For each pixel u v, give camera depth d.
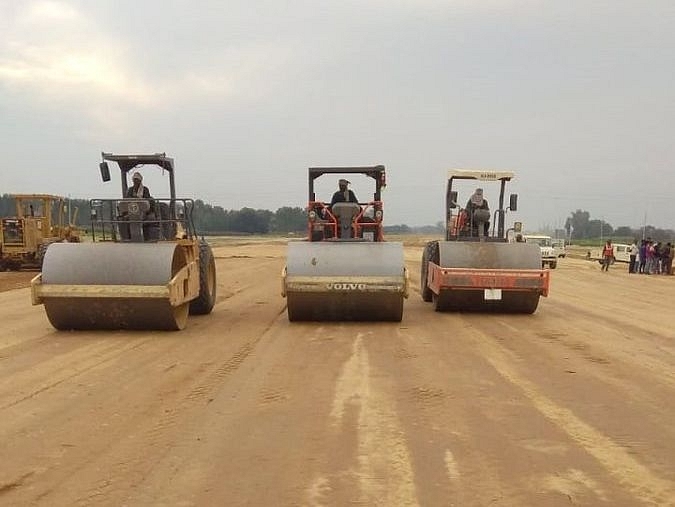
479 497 4.60
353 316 12.32
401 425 6.17
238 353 9.47
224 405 6.82
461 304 14.00
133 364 8.73
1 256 28.80
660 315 14.90
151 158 12.54
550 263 38.56
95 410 6.65
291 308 12.09
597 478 4.95
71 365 8.67
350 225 13.27
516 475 4.99
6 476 5.00
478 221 15.73
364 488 4.76
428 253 16.02
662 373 8.48
